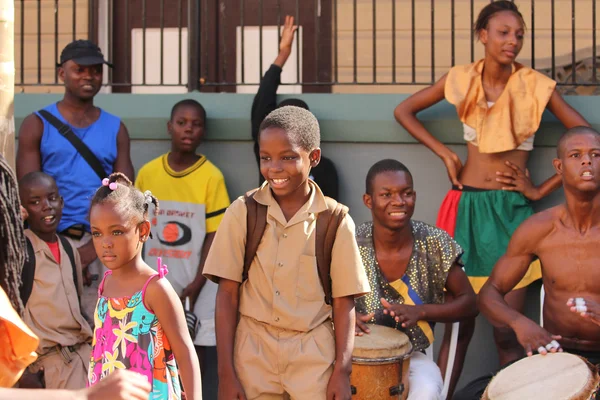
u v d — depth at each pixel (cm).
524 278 516
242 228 362
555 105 528
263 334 359
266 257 360
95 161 529
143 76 633
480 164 533
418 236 464
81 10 761
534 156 558
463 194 532
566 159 428
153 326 333
